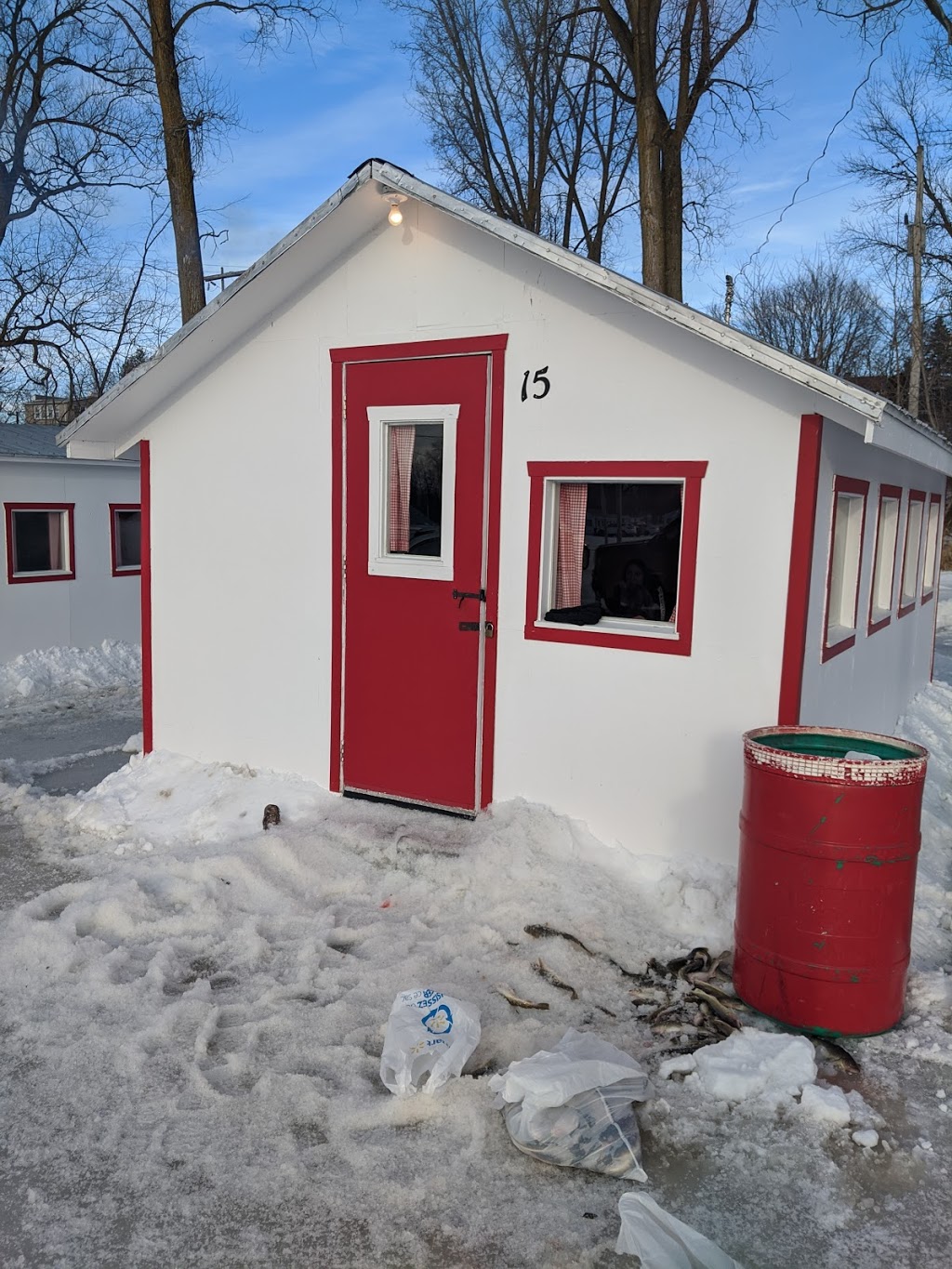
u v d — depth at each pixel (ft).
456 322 18.51
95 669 38.83
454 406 18.70
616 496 17.93
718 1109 11.21
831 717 18.95
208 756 23.09
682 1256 8.83
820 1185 10.06
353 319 19.77
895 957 12.59
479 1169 10.23
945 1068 12.07
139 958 14.73
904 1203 9.84
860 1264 9.06
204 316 19.74
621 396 16.93
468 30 74.69
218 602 22.45
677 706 16.87
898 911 12.51
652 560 17.80
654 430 16.67
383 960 14.46
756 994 13.01
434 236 18.56
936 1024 13.00
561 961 14.34
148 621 23.75
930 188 88.69
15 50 61.52
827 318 127.24
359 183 17.29
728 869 16.38
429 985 13.69
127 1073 11.85
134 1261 9.08
